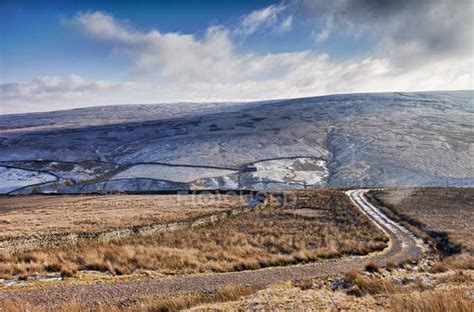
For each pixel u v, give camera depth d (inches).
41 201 3198.8
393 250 1136.8
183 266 842.2
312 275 778.2
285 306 409.7
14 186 4899.1
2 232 1412.4
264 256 1013.8
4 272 705.6
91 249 986.7
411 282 581.3
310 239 1334.9
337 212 2052.2
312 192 3115.2
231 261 938.1
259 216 1998.0
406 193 2802.7
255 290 556.4
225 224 1733.5
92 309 523.5
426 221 1657.2
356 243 1208.8
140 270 790.5
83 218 1911.9
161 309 482.0
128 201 2903.5
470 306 327.9
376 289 534.9
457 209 2023.9
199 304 480.4
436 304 340.8
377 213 2044.8
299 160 5625.0
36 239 1026.7
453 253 1118.4
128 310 485.4
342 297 455.2
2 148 7613.2
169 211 2212.1
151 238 1314.0
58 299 575.2
